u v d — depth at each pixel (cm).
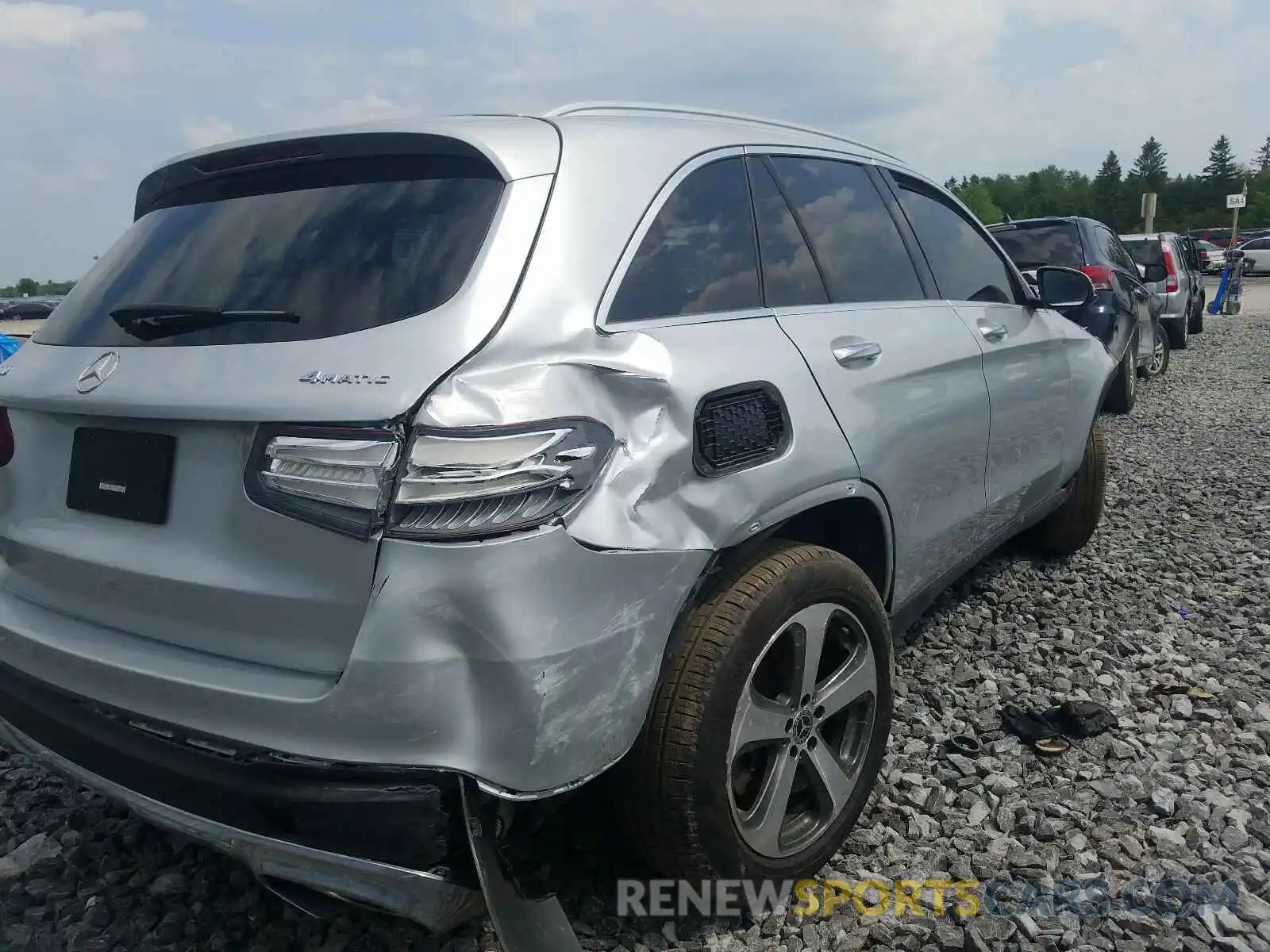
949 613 420
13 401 227
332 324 196
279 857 186
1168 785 286
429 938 237
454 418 175
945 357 307
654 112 269
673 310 225
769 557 227
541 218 207
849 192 312
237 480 189
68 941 239
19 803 302
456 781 176
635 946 230
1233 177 10625
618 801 215
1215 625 404
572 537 180
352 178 227
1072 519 462
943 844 266
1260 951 223
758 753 234
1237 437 785
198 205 249
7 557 239
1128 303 883
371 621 173
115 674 202
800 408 237
